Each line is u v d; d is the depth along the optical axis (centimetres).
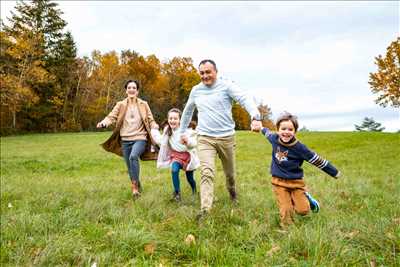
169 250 321
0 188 685
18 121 4294
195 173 928
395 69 2234
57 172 1152
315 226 346
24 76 3772
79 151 1958
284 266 272
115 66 5262
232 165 504
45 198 565
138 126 623
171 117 574
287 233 340
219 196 568
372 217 385
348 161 1227
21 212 457
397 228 330
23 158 1606
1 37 3691
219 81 485
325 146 1847
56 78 4531
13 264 298
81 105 5025
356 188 603
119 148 655
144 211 459
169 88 6175
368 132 2361
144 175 946
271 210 450
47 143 2602
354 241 315
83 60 5159
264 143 2167
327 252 288
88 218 428
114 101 5144
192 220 407
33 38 3875
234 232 354
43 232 376
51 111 4434
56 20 4425
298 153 399
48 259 298
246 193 575
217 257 299
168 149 591
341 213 423
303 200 405
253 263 284
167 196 579
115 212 443
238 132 3175
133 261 297
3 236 359
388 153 1366
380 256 285
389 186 645
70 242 331
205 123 476
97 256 301
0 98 3706
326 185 664
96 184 758
